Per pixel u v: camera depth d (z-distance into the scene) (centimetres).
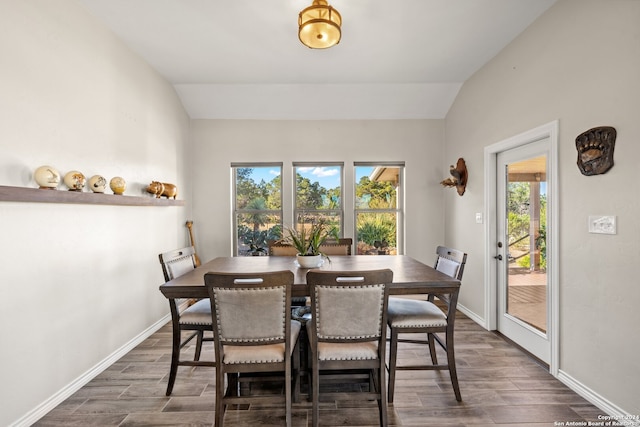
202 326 199
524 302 264
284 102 387
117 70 257
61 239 197
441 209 414
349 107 395
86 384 214
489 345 270
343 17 232
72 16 208
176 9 222
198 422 176
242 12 226
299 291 179
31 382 175
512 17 232
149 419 178
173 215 355
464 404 189
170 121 353
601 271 181
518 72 257
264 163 410
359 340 162
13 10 166
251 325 157
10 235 164
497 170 302
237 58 297
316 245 239
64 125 201
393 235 423
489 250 304
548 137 232
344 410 186
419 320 193
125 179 268
